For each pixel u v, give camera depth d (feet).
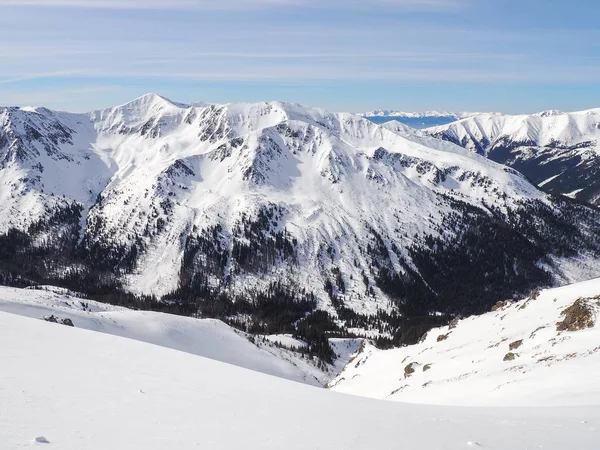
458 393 131.13
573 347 127.95
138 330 375.86
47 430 39.58
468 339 228.22
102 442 37.99
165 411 49.83
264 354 421.59
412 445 42.29
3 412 43.11
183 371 77.56
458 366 176.14
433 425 51.19
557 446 42.63
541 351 138.92
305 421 50.26
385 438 44.60
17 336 88.07
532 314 208.44
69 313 351.25
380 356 301.43
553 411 62.54
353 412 57.31
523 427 50.42
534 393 96.58
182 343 381.19
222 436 42.42
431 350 241.76
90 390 55.57
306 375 407.85
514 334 188.75
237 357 390.83
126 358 82.43
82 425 41.98
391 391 199.62
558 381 98.89
